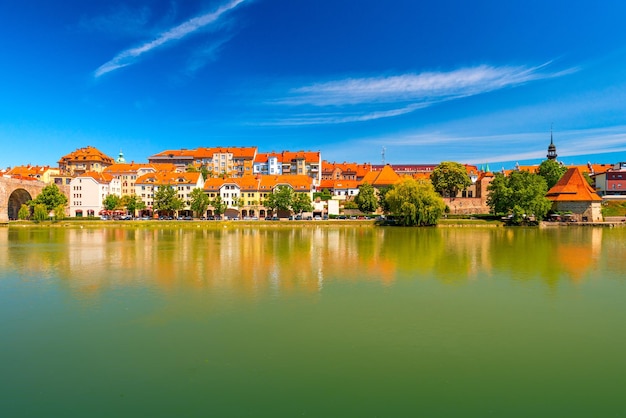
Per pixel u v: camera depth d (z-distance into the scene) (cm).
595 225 13200
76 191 16775
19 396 1838
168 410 1725
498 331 2622
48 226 13100
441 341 2455
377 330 2638
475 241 8119
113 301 3322
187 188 17562
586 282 4044
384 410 1723
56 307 3152
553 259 5566
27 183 15662
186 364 2141
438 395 1842
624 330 2644
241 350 2319
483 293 3588
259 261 5394
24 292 3638
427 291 3656
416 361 2177
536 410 1730
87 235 9931
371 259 5566
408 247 7056
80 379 1992
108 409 1731
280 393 1853
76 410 1725
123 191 18862
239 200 17288
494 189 13900
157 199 15650
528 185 13212
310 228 12550
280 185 17375
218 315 2947
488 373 2047
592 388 1908
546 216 14538
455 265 5053
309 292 3612
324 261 5384
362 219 14500
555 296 3491
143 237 9319
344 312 3017
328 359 2200
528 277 4291
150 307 3145
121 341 2458
